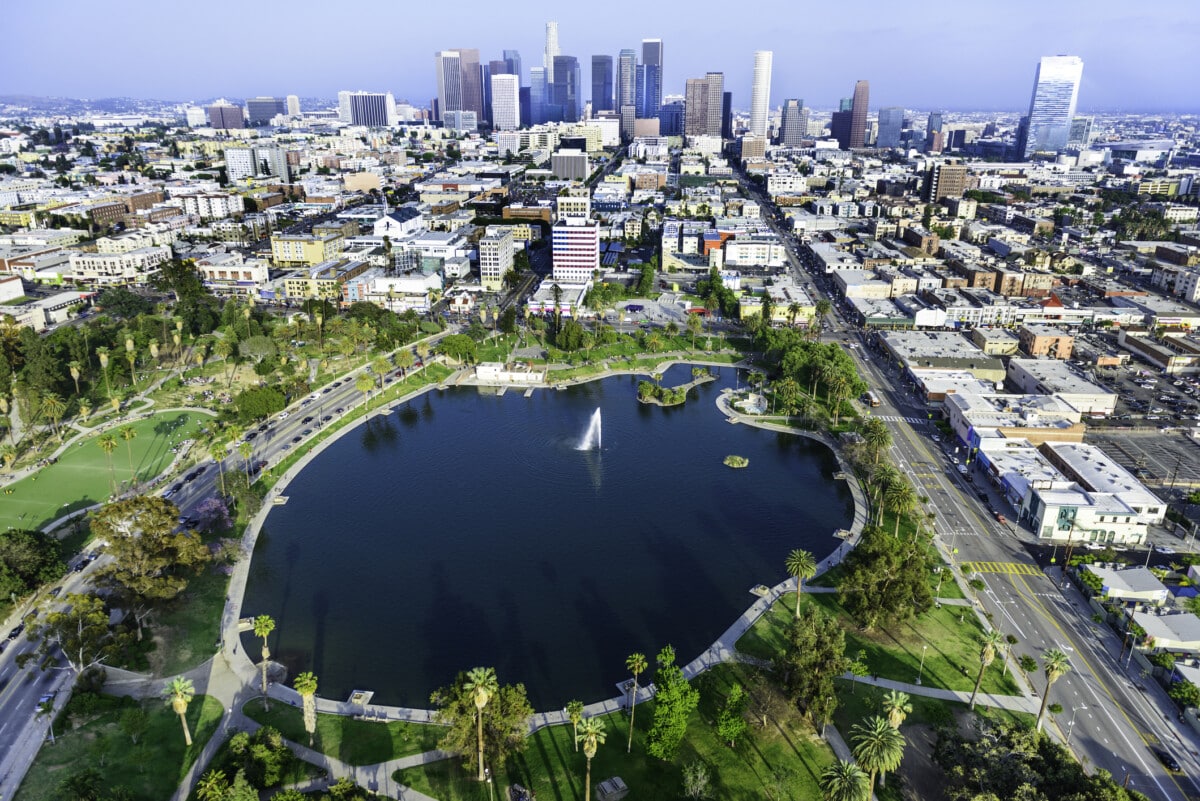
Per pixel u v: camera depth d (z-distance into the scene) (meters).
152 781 184.12
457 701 188.00
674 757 192.75
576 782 186.50
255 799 166.38
